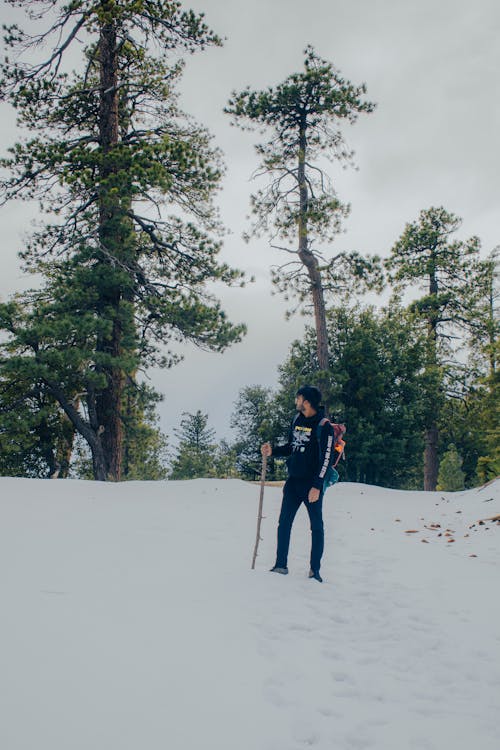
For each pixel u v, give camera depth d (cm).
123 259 1928
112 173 1844
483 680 335
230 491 1099
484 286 3588
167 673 304
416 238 3631
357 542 769
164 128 2161
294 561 614
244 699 287
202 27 1933
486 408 3247
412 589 526
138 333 2089
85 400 1955
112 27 1923
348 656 362
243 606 436
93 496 917
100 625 360
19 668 288
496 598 500
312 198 2489
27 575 453
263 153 2606
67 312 1866
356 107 2448
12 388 2100
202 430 6272
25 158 1888
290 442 574
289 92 2406
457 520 1021
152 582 471
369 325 3086
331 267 2509
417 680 333
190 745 239
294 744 250
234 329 1962
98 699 268
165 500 958
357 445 2809
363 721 279
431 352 3225
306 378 2609
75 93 1958
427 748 258
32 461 2270
